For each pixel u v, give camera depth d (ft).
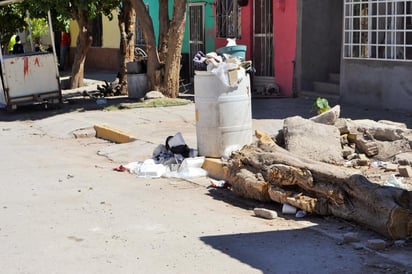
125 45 76.23
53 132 55.26
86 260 23.47
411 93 52.29
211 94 37.11
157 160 39.40
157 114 58.75
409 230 24.36
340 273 21.59
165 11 68.44
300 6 64.13
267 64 70.28
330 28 65.16
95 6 74.95
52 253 24.31
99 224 27.94
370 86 56.03
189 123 54.39
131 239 25.75
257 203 30.89
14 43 90.33
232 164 32.55
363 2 56.13
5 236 26.53
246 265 22.57
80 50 85.25
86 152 46.57
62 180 36.94
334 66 65.57
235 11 73.67
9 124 60.64
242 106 37.50
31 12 74.64
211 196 32.68
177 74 68.08
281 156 30.60
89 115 59.93
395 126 38.65
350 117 51.44
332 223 27.14
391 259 22.58
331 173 27.37
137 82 69.62
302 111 55.88
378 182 31.53
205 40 81.10
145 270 22.33
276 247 24.35
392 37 53.67
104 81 86.28
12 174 39.09
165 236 26.02
